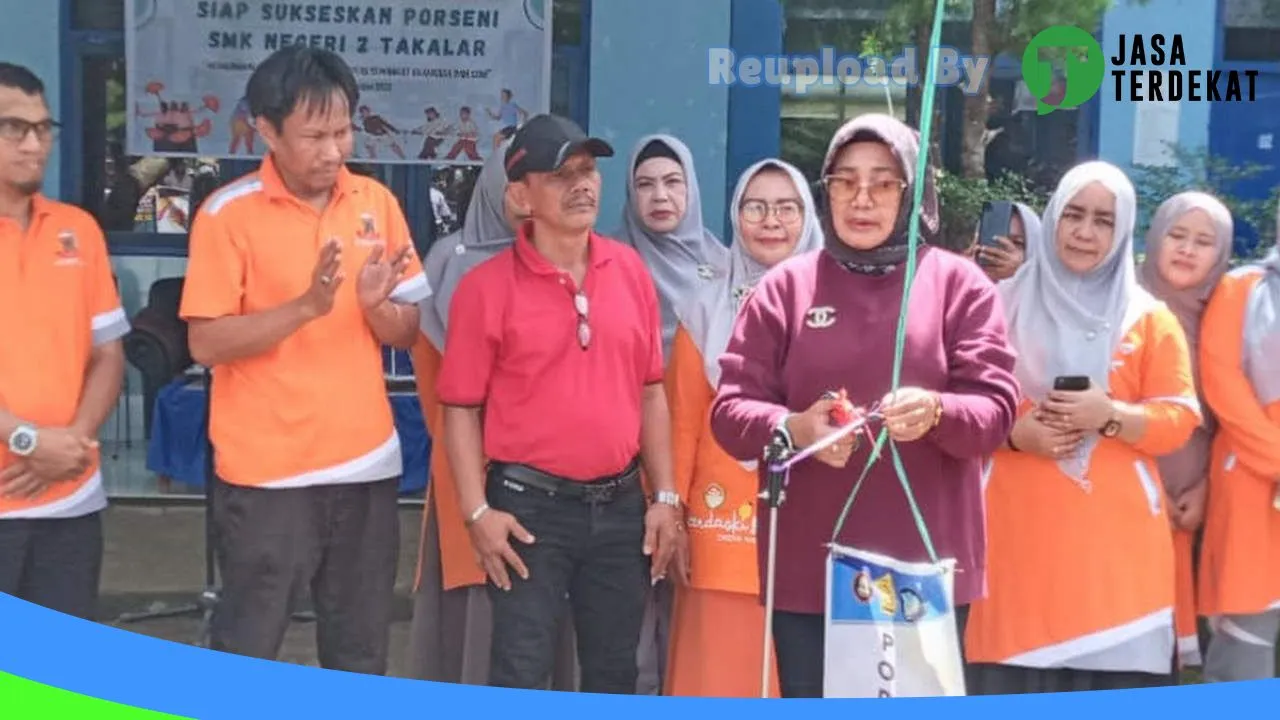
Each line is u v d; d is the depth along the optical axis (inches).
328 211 136.6
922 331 117.7
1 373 135.6
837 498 118.6
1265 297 146.6
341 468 136.6
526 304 132.0
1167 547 140.9
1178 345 139.2
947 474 119.2
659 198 148.1
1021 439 137.6
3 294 135.6
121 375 143.3
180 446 207.2
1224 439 149.9
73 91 195.2
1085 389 134.9
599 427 131.3
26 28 193.6
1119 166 171.6
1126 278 139.3
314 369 135.8
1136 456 139.3
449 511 145.8
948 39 169.5
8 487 136.0
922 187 115.9
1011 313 140.8
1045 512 138.6
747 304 122.9
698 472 142.2
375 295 134.4
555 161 129.7
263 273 134.0
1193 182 171.5
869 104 171.3
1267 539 149.3
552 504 131.4
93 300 140.2
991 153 171.0
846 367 117.7
